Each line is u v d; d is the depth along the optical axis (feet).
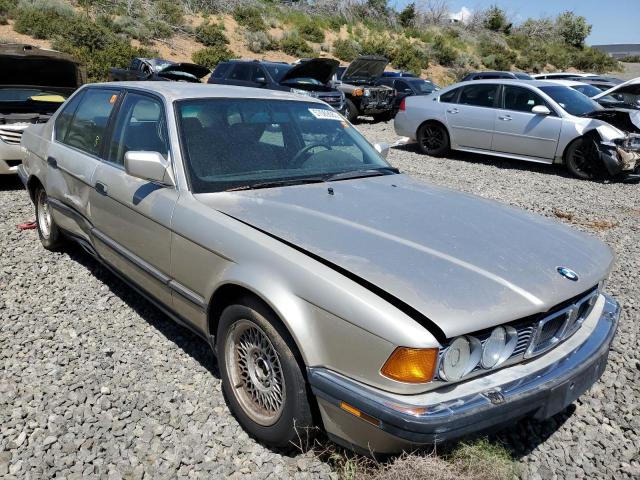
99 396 10.21
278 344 8.30
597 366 9.04
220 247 9.22
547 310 8.06
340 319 7.60
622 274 17.40
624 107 34.65
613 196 28.55
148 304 13.94
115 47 77.10
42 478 8.25
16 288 14.57
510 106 34.96
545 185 30.42
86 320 13.04
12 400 10.00
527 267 8.64
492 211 11.03
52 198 15.28
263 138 12.00
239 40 105.81
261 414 9.12
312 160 12.27
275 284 8.26
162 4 104.01
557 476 8.80
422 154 39.42
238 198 10.25
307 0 136.56
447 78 119.96
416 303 7.37
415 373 7.11
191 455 8.84
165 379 10.80
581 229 22.44
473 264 8.39
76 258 16.74
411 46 124.67
